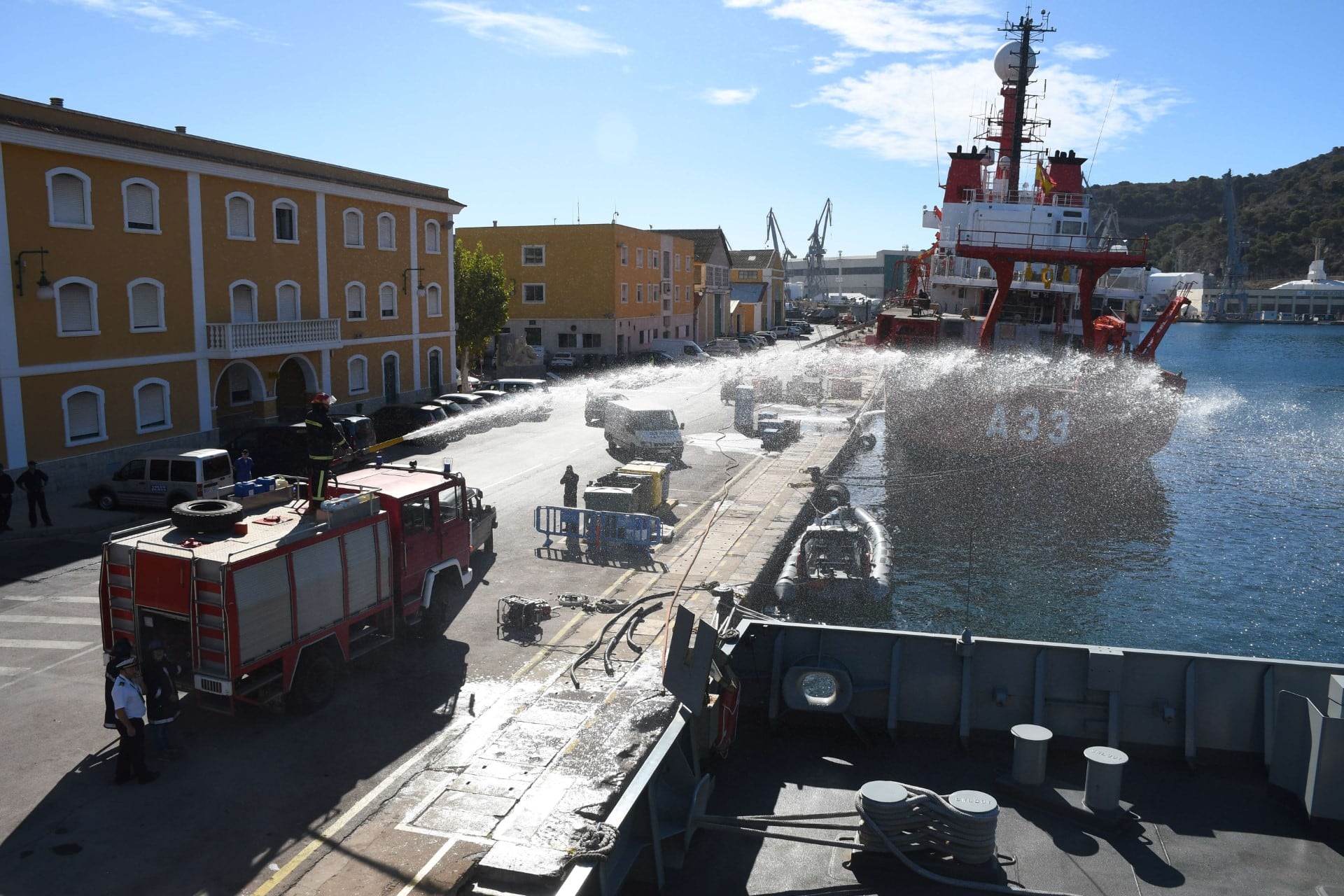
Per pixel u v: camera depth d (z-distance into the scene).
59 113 27.14
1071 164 40.47
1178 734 7.58
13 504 25.23
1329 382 77.50
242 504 13.05
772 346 90.19
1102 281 37.56
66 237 27.47
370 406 42.06
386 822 9.90
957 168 41.84
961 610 21.72
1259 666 7.45
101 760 11.39
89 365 28.41
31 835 9.72
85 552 21.20
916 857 6.15
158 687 11.03
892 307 51.28
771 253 119.31
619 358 68.31
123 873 9.05
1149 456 34.06
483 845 9.40
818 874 6.16
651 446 32.41
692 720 6.76
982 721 7.96
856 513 24.97
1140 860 6.27
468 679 13.93
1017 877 6.08
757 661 8.52
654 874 6.04
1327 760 6.48
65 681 13.88
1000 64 41.56
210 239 32.47
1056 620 21.23
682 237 95.25
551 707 12.83
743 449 36.34
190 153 31.20
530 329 69.81
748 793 7.22
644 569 19.88
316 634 12.45
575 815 9.83
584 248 67.88
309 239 37.28
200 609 11.13
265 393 35.41
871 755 7.81
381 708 12.86
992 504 30.92
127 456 29.77
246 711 12.74
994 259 33.22
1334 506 31.59
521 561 20.47
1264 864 6.22
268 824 9.91
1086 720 7.70
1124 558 25.45
